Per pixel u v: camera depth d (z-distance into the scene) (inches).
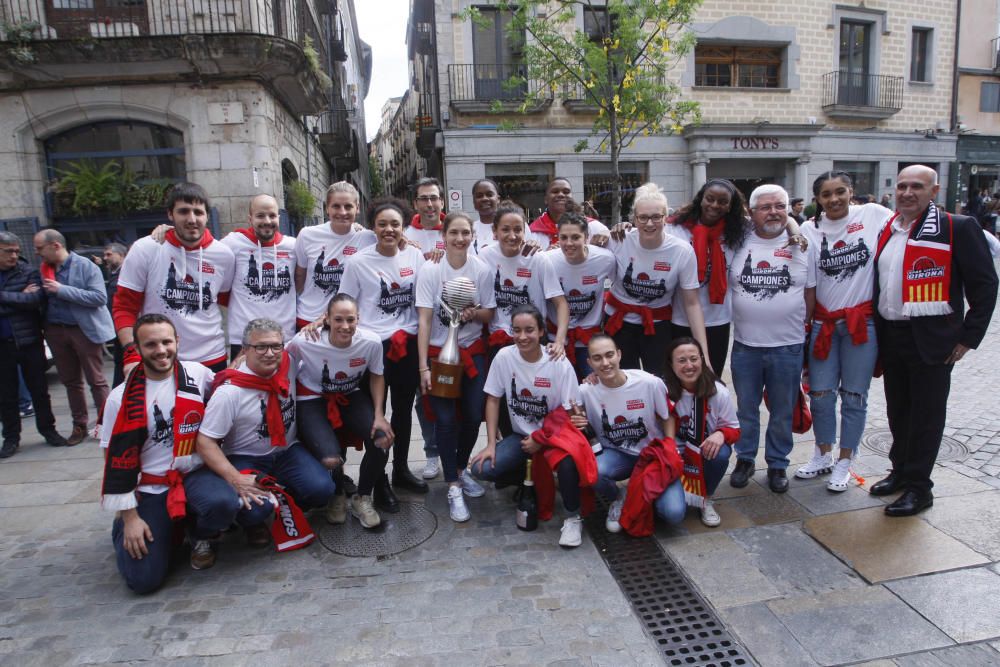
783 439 146.2
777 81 628.7
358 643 98.0
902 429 139.5
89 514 149.0
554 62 401.1
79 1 346.3
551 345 142.0
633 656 93.0
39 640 100.8
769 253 142.9
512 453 141.1
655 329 153.6
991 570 109.6
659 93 410.3
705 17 591.5
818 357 146.8
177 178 366.0
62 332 195.3
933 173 128.0
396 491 157.9
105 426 113.1
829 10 616.7
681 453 135.0
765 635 96.5
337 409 140.7
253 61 336.2
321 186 618.2
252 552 129.4
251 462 130.9
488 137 557.6
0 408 190.4
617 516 134.0
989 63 701.9
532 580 115.0
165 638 100.7
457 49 551.2
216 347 149.5
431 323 147.6
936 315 127.0
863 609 101.5
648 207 137.9
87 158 362.0
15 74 334.6
